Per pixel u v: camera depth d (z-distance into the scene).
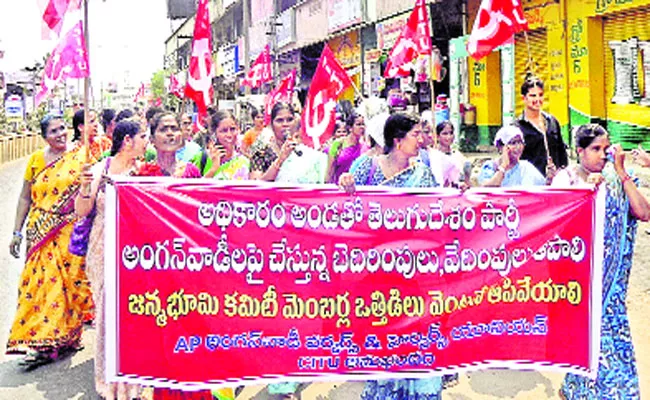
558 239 4.03
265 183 3.87
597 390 4.02
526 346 4.02
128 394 4.30
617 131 14.29
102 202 4.43
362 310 3.93
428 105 20.09
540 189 4.01
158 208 3.81
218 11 42.12
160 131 4.46
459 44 18.34
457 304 3.98
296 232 3.89
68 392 5.24
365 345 3.93
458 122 18.56
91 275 4.46
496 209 4.00
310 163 5.21
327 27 25.48
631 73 13.78
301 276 3.90
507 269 4.02
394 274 3.95
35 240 5.76
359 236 3.93
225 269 3.85
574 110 15.07
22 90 43.22
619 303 4.05
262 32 33.84
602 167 4.12
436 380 4.01
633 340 5.66
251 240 3.87
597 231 4.02
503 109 17.61
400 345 3.94
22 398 5.14
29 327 5.72
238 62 38.41
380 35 21.55
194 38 6.36
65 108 34.59
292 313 3.89
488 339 4.01
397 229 3.95
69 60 4.55
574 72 15.00
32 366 5.75
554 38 15.55
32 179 5.84
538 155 5.66
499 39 5.68
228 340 3.86
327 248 3.91
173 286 3.82
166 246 3.82
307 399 5.03
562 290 4.04
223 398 4.59
